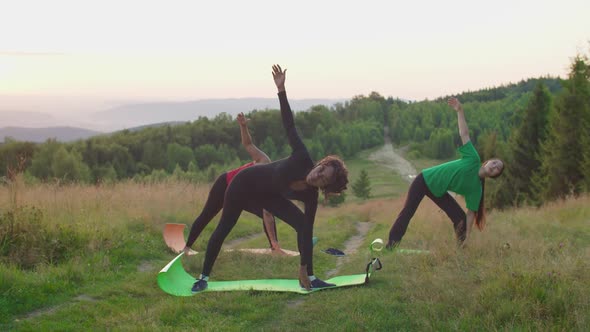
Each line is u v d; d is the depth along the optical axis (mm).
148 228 9930
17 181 10531
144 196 12688
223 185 7898
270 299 5668
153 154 85812
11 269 6234
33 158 55281
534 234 9094
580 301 4742
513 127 36281
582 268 5680
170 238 9352
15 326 4852
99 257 7430
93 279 6492
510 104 143000
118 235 8719
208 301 5523
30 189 11273
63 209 9891
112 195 12195
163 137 94562
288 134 5836
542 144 29359
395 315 4887
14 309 5219
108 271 6945
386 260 7410
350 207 28672
